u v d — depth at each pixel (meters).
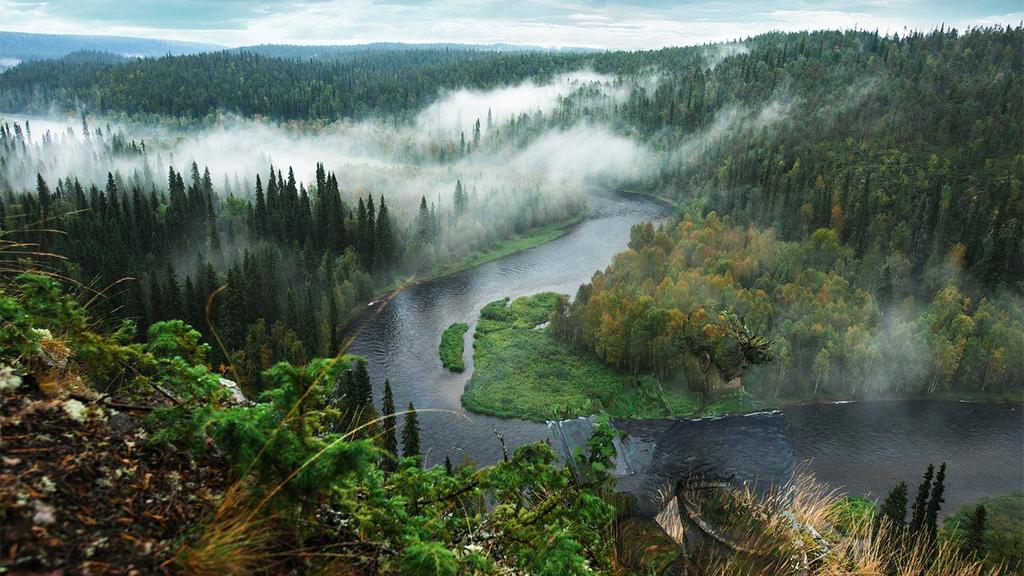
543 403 110.25
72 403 5.96
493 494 7.27
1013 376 126.81
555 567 6.00
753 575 8.55
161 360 6.39
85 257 132.25
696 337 36.00
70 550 4.52
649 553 8.29
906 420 114.31
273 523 5.52
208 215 197.38
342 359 5.71
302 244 195.12
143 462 5.60
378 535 6.02
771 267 173.50
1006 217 199.62
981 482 94.69
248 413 5.61
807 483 11.15
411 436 55.66
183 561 4.74
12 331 6.32
